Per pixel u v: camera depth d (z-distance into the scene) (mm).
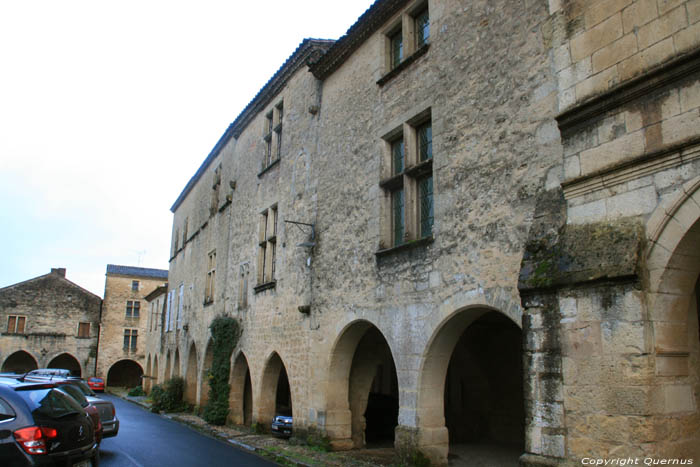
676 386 4797
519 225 6836
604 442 4836
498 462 9680
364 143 10852
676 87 4797
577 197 5613
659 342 4734
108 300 48125
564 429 5207
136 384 49469
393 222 9953
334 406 10859
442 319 7930
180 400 21328
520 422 11812
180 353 23891
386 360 15422
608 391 4867
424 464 7914
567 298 5363
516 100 7215
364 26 11125
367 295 9922
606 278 4953
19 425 5754
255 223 16391
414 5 9938
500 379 12383
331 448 10641
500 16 7754
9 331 44406
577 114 5656
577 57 5781
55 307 46406
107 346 47188
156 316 33375
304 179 13297
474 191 7684
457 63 8469
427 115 9211
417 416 8148
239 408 16172
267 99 16516
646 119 5016
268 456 10500
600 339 5000
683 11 4836
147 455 10594
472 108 7984
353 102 11500
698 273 4945
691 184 4590
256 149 17203
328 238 11711
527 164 6863
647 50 5094
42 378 9195
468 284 7535
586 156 5539
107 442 12266
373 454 10336
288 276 13359
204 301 20844
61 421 6125
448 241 8039
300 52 14117
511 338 12258
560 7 6078
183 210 28578
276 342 13555
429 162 8852
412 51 9977
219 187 21328
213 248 20859
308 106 13633
